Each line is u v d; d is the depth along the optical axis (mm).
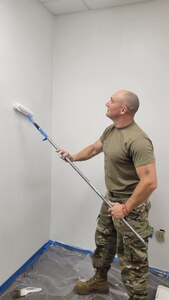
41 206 2268
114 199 1605
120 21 2025
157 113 1978
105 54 2102
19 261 1997
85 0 1977
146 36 1956
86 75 2188
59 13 2205
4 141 1722
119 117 1537
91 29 2129
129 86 2047
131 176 1524
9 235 1853
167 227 2020
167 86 1928
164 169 1991
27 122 1966
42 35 2092
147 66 1974
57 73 2293
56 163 2375
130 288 1541
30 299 1732
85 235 2342
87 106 2211
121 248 1597
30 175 2061
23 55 1864
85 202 2309
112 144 1543
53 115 2344
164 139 1974
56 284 1897
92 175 2246
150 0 1916
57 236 2443
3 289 1817
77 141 2279
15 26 1759
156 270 2076
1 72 1650
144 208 1532
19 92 1842
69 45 2225
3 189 1747
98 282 1791
